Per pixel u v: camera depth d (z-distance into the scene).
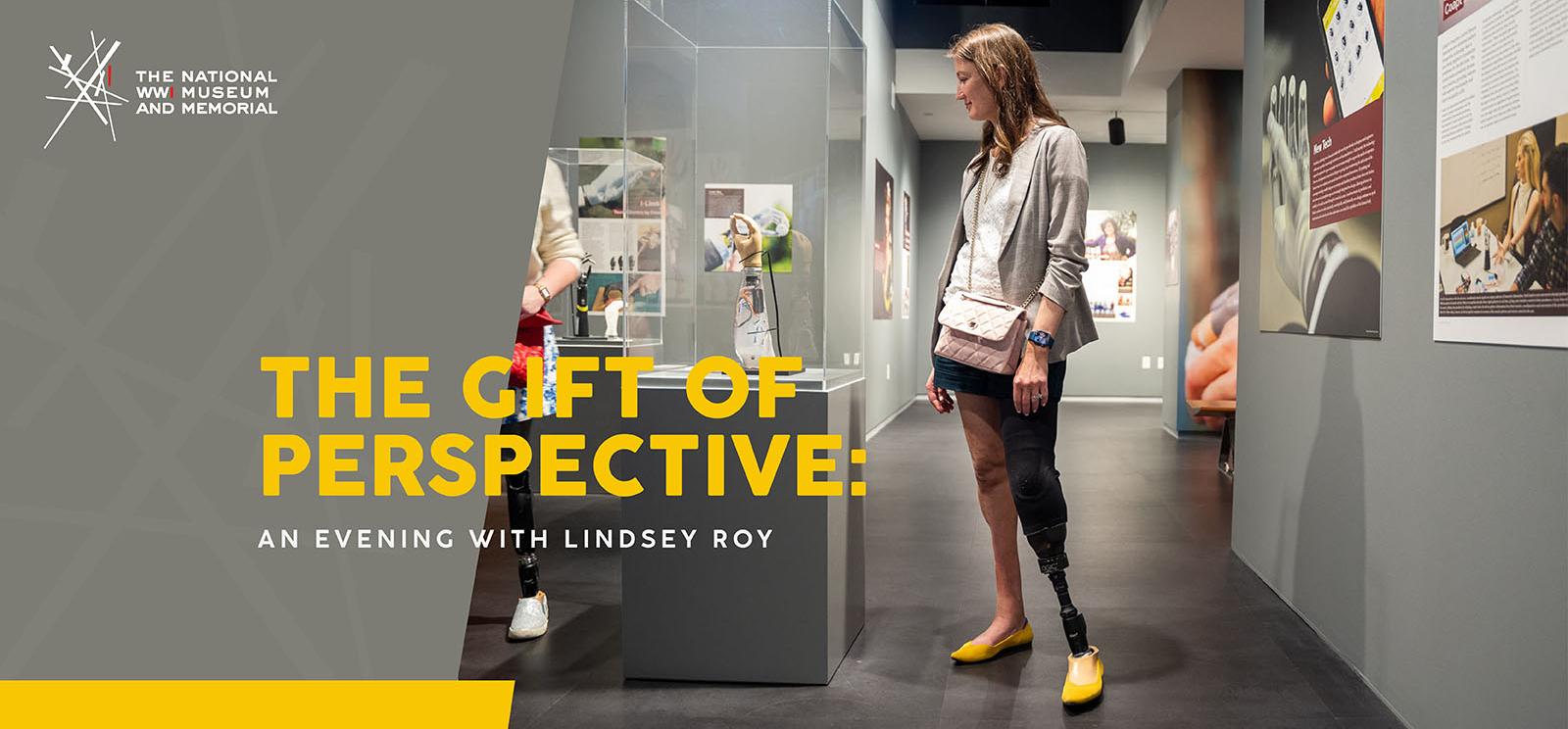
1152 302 13.16
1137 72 9.08
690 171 2.76
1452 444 2.12
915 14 10.14
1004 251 2.56
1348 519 2.78
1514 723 1.85
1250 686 2.61
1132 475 6.50
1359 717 2.40
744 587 2.64
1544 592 1.75
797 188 2.66
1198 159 8.88
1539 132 1.75
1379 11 2.57
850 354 2.96
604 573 3.83
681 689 2.62
